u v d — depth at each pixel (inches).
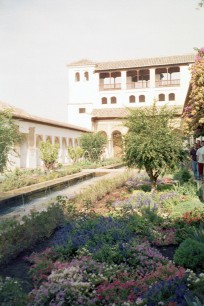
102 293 166.1
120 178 616.4
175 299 147.8
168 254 238.8
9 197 485.7
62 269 194.1
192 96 637.3
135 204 379.6
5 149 529.0
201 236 239.3
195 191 434.6
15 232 247.4
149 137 457.7
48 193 600.7
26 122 1079.6
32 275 203.9
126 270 196.2
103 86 1998.0
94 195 449.7
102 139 1411.2
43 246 263.0
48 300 165.5
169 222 302.2
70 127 1473.9
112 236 243.9
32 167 1141.1
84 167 1122.0
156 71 1958.7
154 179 477.4
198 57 633.0
